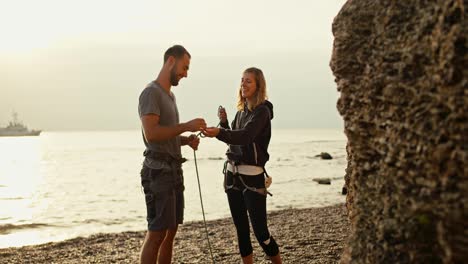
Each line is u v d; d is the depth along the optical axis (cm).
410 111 254
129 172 5059
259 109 473
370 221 279
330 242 814
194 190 2922
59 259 896
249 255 505
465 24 233
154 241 452
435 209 233
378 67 278
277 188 2892
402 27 270
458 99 228
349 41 301
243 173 480
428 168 239
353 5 305
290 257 698
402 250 250
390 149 264
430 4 256
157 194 448
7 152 11619
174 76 468
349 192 381
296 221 1223
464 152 221
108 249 995
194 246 919
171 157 457
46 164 6788
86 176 4547
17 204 2555
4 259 918
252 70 485
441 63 238
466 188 221
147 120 439
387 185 269
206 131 453
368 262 270
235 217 502
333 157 7306
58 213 2145
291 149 10681
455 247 222
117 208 2281
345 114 304
